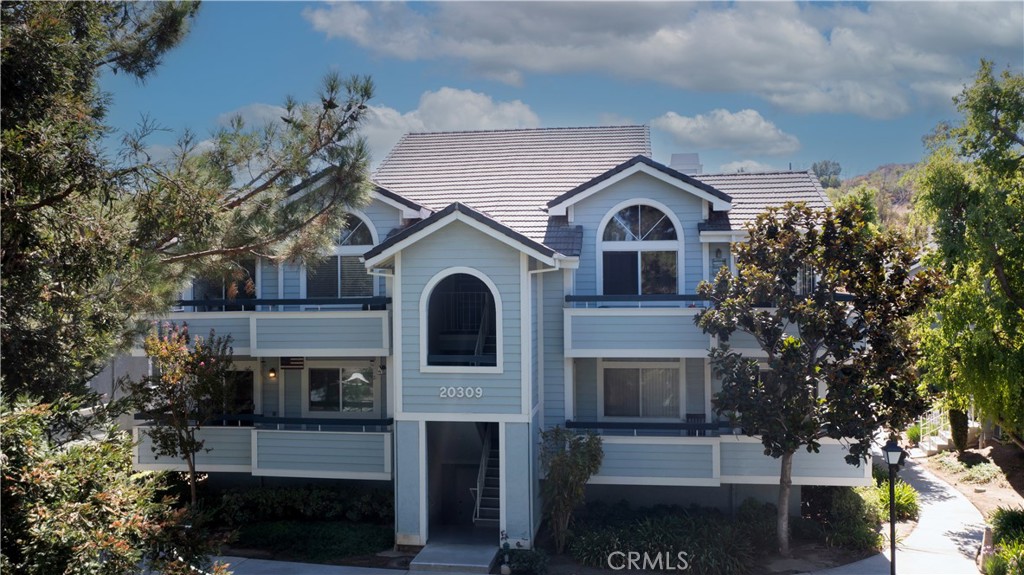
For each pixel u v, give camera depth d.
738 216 21.75
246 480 22.72
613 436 20.33
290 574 18.09
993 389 20.39
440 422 21.80
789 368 17.64
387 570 18.34
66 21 12.38
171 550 12.04
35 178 11.38
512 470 19.11
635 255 21.53
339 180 16.58
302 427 22.72
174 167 14.06
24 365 12.41
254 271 22.83
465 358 19.48
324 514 21.58
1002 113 19.89
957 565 18.44
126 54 15.80
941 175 20.05
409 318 19.45
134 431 21.94
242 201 16.05
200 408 19.94
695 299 19.94
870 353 17.97
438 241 19.31
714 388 21.55
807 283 20.97
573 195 21.30
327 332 21.08
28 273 11.92
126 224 12.88
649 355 20.20
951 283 20.80
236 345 21.56
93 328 13.73
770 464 20.00
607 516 20.59
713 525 19.33
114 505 10.18
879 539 19.55
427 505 19.64
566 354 20.50
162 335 20.92
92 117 13.24
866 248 18.12
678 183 20.94
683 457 20.06
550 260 18.64
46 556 9.45
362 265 22.27
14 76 11.34
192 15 16.69
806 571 18.12
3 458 9.33
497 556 18.81
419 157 26.98
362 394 23.06
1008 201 19.61
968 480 25.62
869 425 17.55
